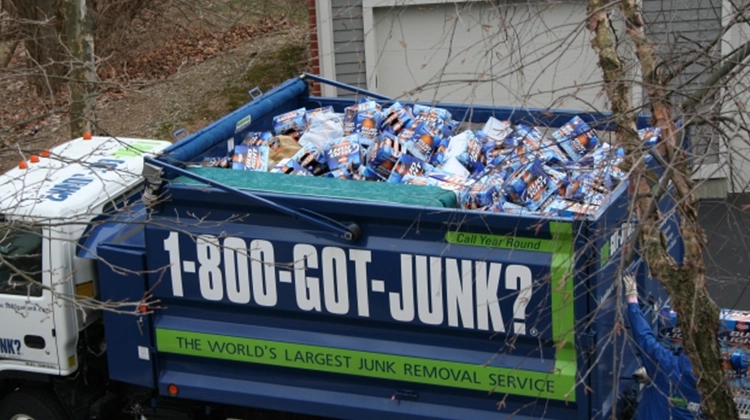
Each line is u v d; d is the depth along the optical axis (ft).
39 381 21.98
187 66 52.70
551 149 20.38
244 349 19.01
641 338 17.53
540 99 36.40
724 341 18.92
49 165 20.86
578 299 16.14
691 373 16.74
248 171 19.75
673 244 20.84
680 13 31.27
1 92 38.70
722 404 14.57
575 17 34.88
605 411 16.90
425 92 38.47
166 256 19.21
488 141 21.99
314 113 24.44
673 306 14.76
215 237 18.54
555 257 16.22
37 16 43.01
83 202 20.94
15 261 20.67
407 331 17.79
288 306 18.47
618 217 17.21
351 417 18.54
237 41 55.31
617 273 12.82
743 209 14.66
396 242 17.48
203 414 21.03
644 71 15.07
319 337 18.47
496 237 16.75
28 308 20.81
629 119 14.83
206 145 21.17
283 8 56.65
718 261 28.86
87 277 20.83
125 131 46.32
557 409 16.90
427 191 18.10
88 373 21.67
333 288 18.03
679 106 14.21
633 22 15.72
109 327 20.08
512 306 16.71
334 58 40.50
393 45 39.70
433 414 17.76
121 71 52.49
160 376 19.94
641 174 13.42
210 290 18.99
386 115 22.79
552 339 16.52
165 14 57.31
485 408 17.48
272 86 48.78
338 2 39.75
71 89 30.91
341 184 18.75
